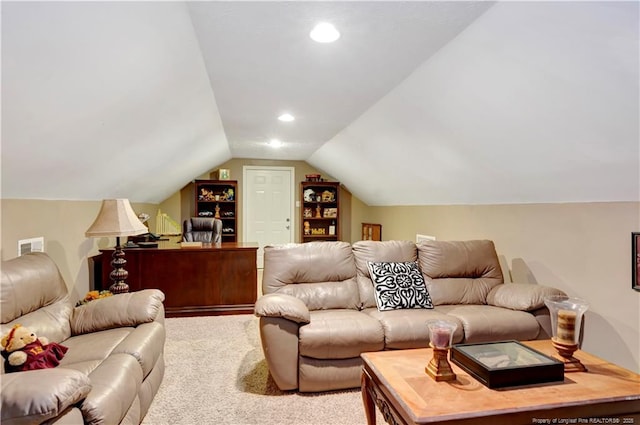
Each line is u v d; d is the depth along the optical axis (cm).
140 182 427
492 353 180
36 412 115
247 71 254
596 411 151
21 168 213
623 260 242
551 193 289
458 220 423
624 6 137
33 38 131
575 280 276
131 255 383
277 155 664
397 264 302
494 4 168
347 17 183
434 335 166
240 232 704
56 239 297
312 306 279
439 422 136
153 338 213
